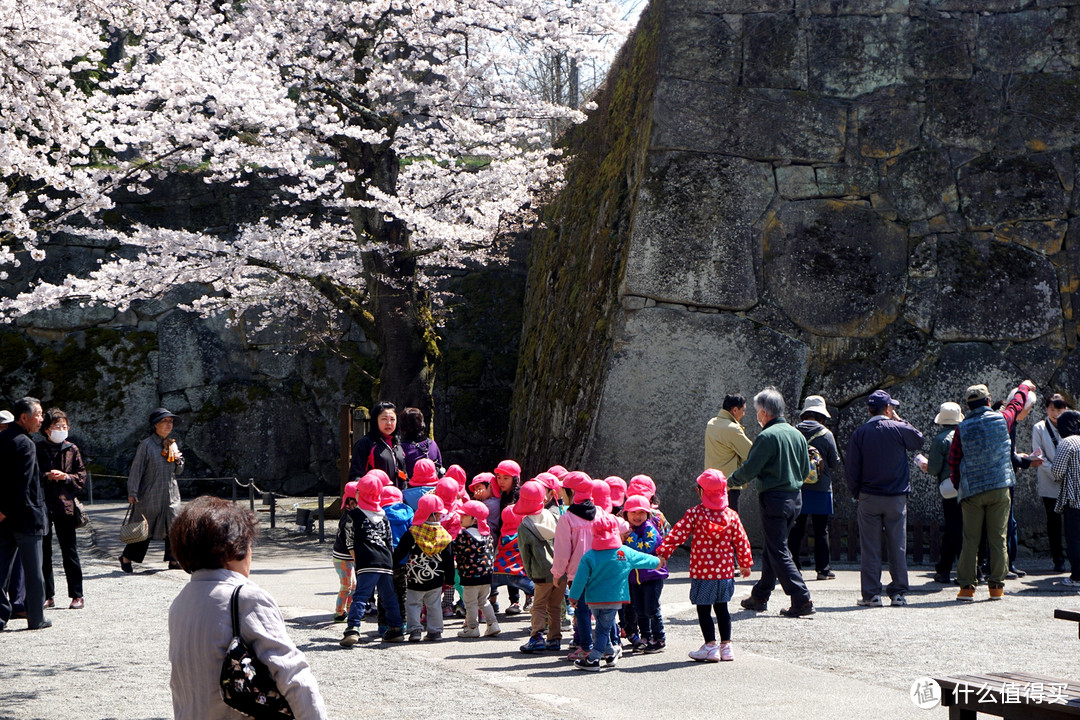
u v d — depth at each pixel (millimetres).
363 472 8555
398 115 15281
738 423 9648
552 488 7410
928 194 13188
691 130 13023
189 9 13805
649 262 12750
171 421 11195
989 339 12914
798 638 7156
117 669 6449
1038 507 12594
